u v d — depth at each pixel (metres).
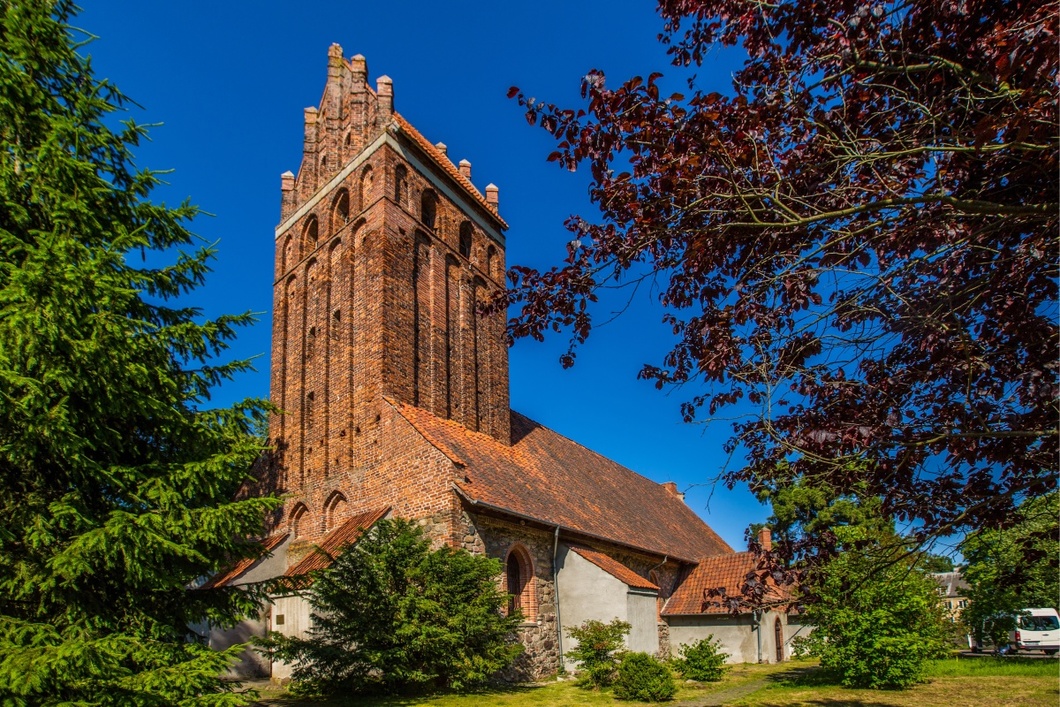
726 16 5.62
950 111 4.96
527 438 27.14
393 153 21.59
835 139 5.53
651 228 6.08
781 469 6.86
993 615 25.55
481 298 24.73
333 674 13.59
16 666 6.98
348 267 21.44
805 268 6.09
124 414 8.95
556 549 20.48
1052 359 5.70
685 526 36.41
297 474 20.91
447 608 13.98
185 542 8.93
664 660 25.73
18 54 9.66
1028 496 6.06
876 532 7.95
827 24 5.41
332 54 25.31
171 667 8.26
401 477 17.72
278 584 11.02
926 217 5.41
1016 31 4.36
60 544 8.35
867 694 16.69
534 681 18.03
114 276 8.74
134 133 10.52
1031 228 5.62
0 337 7.70
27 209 9.51
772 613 27.59
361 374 19.91
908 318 5.86
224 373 10.88
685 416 7.54
